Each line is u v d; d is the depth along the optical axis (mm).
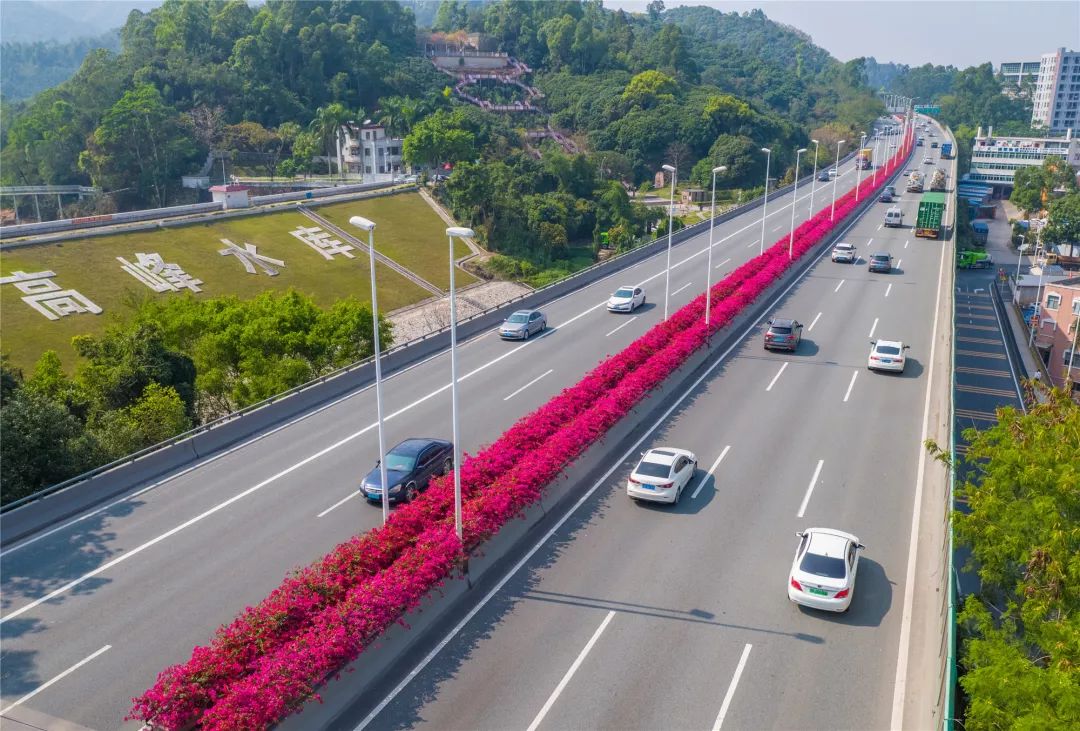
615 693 18297
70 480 28984
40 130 126438
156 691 17312
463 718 17656
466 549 23172
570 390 35062
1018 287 102000
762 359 43031
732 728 17141
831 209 82375
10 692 19141
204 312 51281
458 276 91812
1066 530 18984
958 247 130000
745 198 130375
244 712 16453
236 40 147750
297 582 21000
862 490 28047
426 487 29109
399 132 136125
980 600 21297
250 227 89438
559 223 114562
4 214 120125
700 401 37250
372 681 19016
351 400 39375
